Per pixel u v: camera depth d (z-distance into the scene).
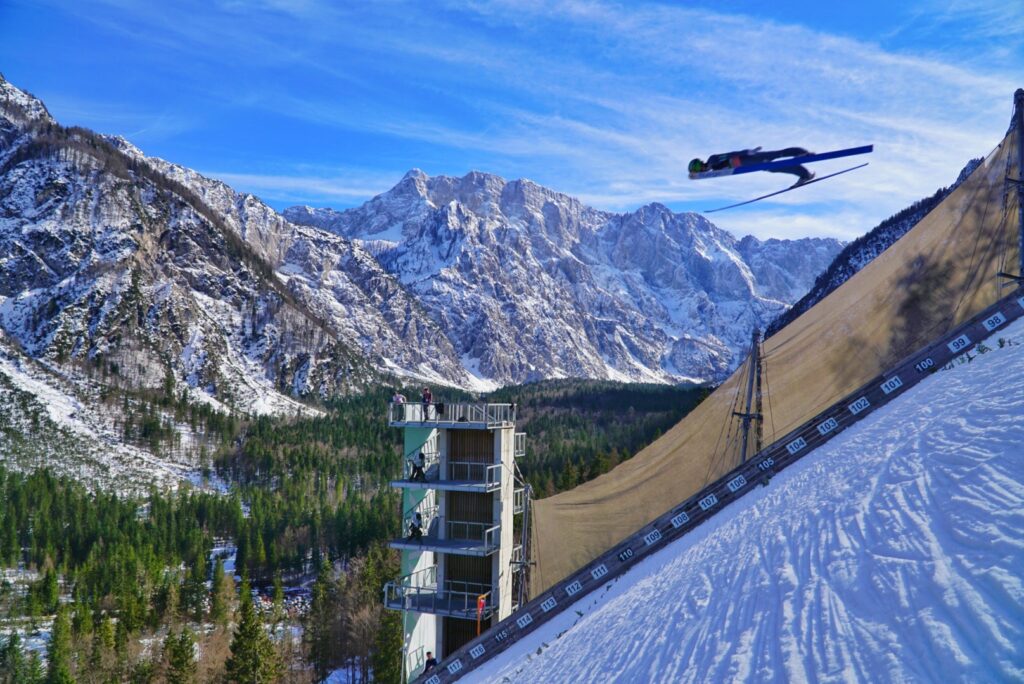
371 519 139.25
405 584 43.16
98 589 123.31
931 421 15.72
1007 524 9.17
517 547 43.41
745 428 31.72
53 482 186.25
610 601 22.34
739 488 25.09
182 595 117.12
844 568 11.16
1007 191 27.52
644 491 35.34
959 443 13.19
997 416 13.20
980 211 28.44
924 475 12.84
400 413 44.56
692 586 15.45
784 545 13.93
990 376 16.22
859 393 23.70
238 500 181.00
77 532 150.38
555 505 38.12
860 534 12.09
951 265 28.88
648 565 23.84
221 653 91.56
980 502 10.33
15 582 133.12
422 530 43.69
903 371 23.14
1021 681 6.21
